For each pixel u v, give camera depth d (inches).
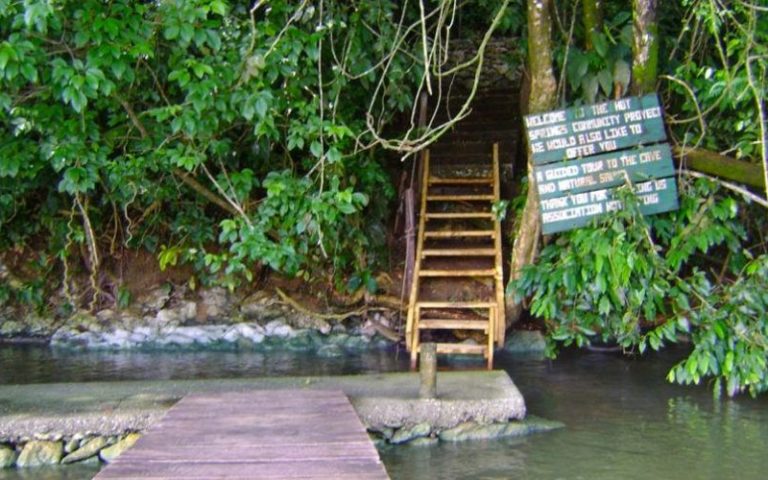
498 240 307.3
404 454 195.8
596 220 239.8
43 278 354.0
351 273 336.2
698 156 240.8
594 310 248.8
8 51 193.5
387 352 315.0
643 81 243.9
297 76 248.8
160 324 338.3
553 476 179.2
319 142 247.8
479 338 304.5
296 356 312.2
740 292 223.9
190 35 211.8
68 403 207.6
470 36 452.1
